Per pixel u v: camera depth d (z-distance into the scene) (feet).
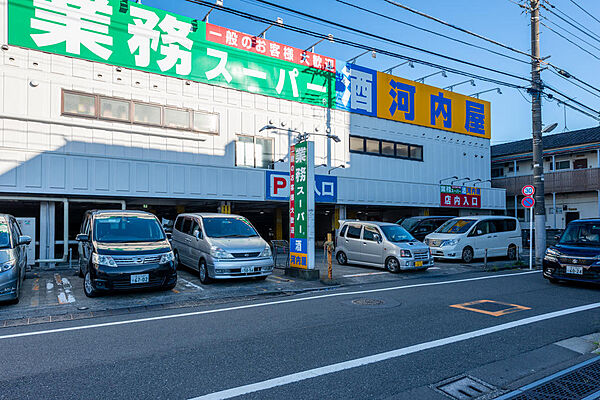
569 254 30.78
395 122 71.72
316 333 18.52
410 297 27.09
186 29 51.44
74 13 44.19
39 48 42.22
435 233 51.70
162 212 66.23
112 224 30.01
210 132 52.75
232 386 12.75
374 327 19.52
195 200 51.88
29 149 40.68
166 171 46.68
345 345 16.80
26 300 26.11
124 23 47.16
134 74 47.80
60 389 12.49
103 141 45.68
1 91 40.24
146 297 26.99
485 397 12.25
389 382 13.16
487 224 51.57
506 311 22.90
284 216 81.00
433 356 15.56
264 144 57.52
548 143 94.38
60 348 16.47
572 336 18.29
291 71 60.18
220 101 53.98
